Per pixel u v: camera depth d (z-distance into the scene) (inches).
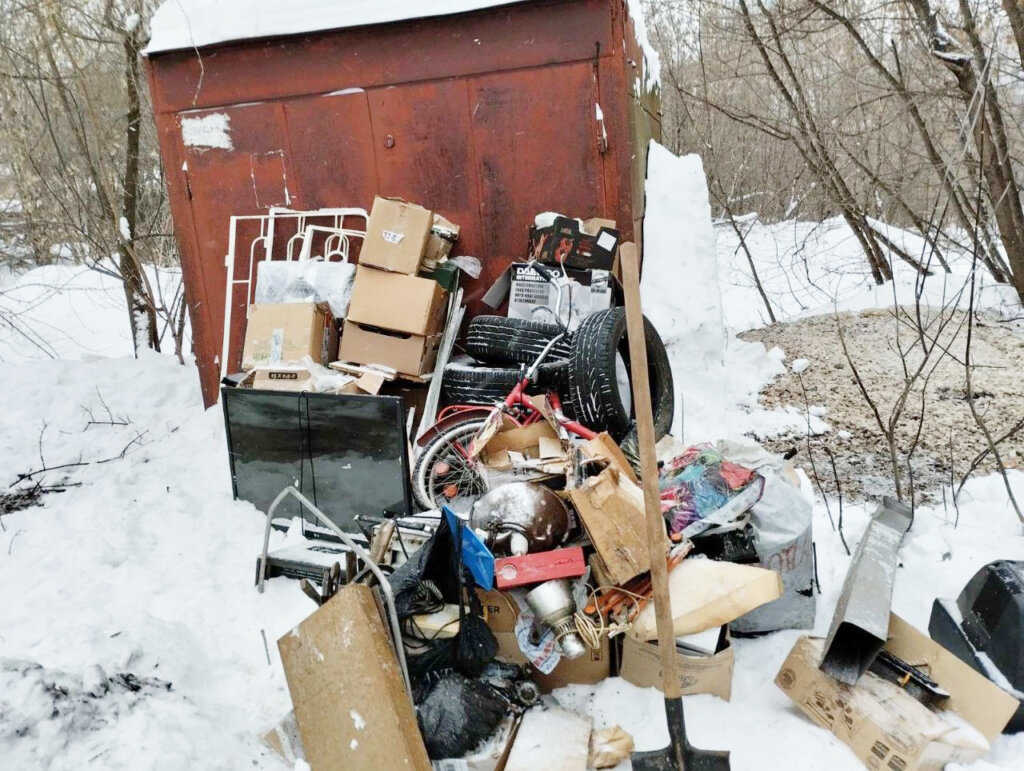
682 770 86.6
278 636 121.6
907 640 100.2
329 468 155.5
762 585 100.7
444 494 155.6
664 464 141.0
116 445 201.6
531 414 162.9
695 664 99.7
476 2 185.6
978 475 163.8
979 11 252.1
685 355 206.8
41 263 363.9
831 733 95.5
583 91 187.5
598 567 107.3
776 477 121.7
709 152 348.5
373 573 98.1
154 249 302.2
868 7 283.9
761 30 319.6
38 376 235.8
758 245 436.1
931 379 210.7
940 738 87.2
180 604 127.3
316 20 193.6
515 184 195.2
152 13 269.4
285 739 94.4
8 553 144.5
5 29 255.3
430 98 194.9
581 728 95.8
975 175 234.1
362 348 179.3
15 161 290.7
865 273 326.3
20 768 84.0
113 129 273.3
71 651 104.4
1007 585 99.5
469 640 99.2
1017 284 262.1
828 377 221.1
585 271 184.5
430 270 187.3
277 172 205.8
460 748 92.1
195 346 218.7
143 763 85.8
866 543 113.7
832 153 298.5
